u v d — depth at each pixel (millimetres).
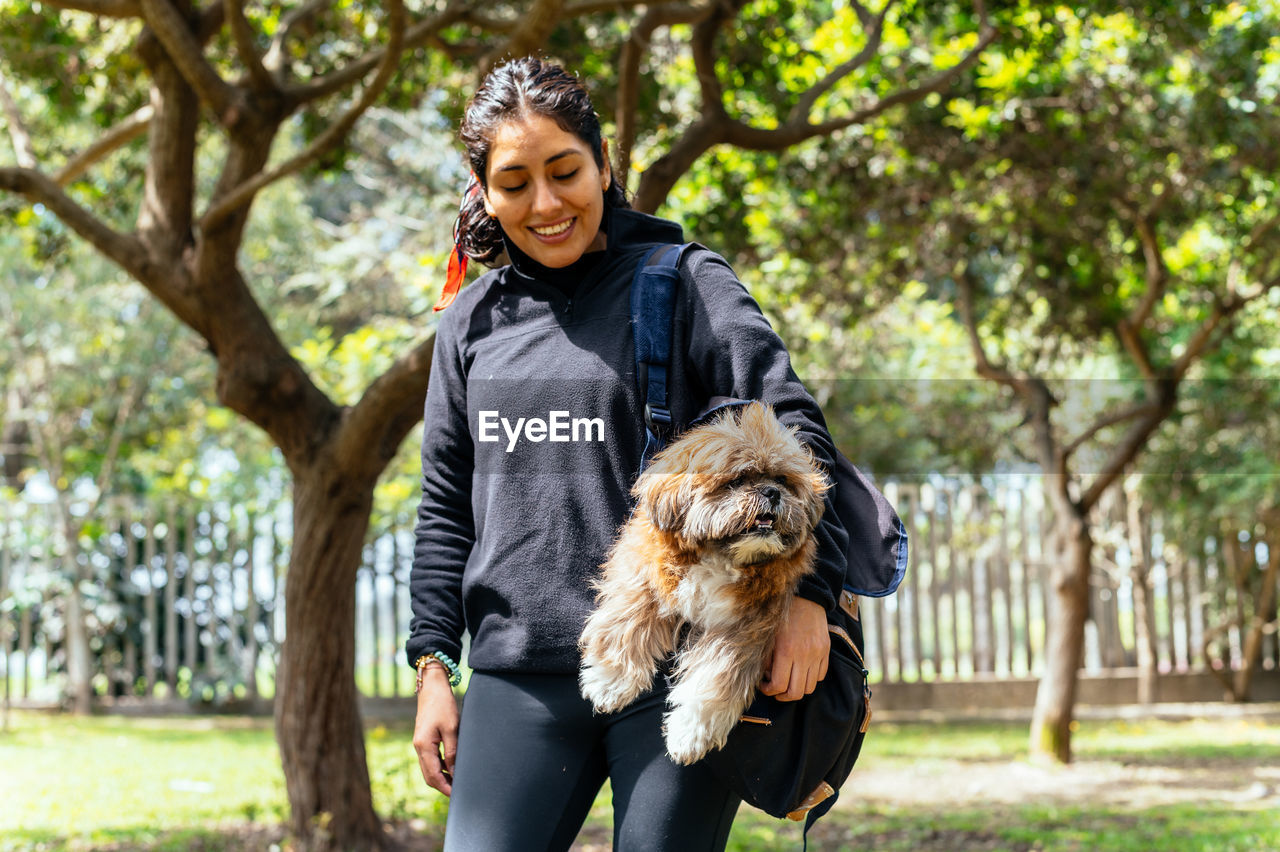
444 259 7906
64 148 8633
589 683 1771
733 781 1755
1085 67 8031
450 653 2039
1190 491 11016
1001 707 11344
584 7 5258
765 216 8672
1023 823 6203
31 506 11531
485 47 6254
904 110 7707
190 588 11609
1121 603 11891
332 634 5242
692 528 1639
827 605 1725
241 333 5176
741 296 1872
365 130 13328
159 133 5355
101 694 11664
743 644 1669
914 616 11469
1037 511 11656
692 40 5281
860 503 1844
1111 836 5703
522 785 1832
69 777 7336
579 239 1886
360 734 5383
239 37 5176
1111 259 8555
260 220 13250
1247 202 8094
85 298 12109
